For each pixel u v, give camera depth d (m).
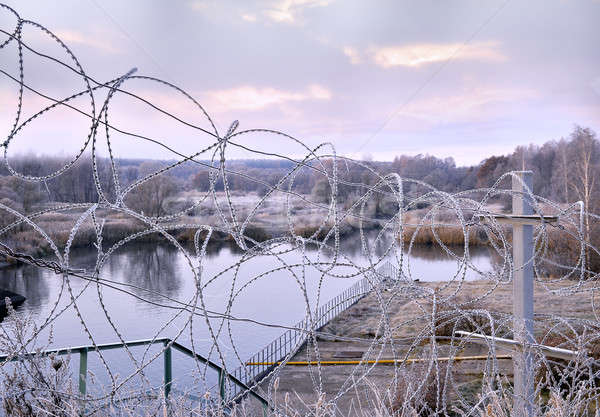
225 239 35.78
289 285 27.77
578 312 9.25
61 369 2.53
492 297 14.90
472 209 3.01
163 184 20.14
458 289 2.47
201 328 13.28
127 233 28.02
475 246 24.05
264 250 2.36
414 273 28.58
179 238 36.66
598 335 2.84
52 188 24.53
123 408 2.30
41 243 22.56
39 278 29.28
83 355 2.98
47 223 23.42
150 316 21.28
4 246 1.96
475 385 6.47
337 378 13.49
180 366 6.29
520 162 47.72
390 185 2.43
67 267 2.02
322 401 2.22
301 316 22.12
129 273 29.98
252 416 2.42
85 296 25.45
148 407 2.35
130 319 21.08
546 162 46.16
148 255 34.78
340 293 26.34
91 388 2.52
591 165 38.44
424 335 2.59
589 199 36.72
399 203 2.38
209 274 29.30
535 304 9.69
